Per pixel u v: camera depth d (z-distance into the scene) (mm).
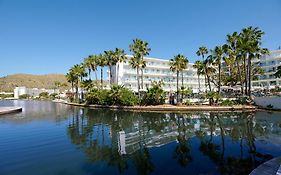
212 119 24906
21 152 12461
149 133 17547
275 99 32344
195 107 36000
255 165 9453
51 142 14930
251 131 17156
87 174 8961
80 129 20203
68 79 82188
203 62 54125
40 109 47594
